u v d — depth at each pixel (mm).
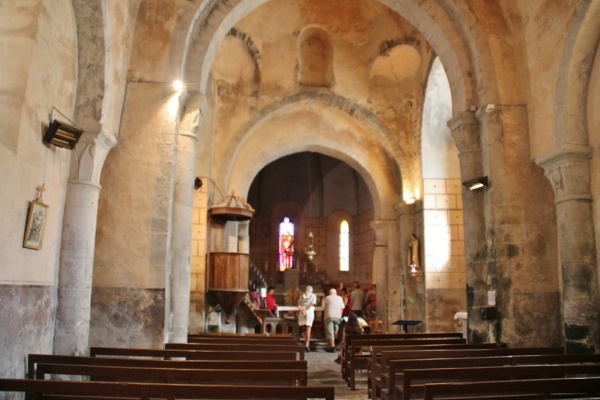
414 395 6020
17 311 6051
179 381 5496
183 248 9648
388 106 17219
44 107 6715
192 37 9844
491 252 9695
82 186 7605
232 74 16953
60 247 7406
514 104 9961
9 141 5934
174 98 8953
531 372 5438
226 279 14258
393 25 16281
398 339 9766
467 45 10555
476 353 7348
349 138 18469
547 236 9586
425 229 16078
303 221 30031
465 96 10422
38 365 5258
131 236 8477
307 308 16000
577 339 8453
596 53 8672
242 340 9188
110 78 8023
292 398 4285
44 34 6625
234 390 4277
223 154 16609
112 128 8352
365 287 26578
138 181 8625
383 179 18391
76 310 7332
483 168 10109
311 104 17328
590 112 8797
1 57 6207
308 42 17406
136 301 8320
